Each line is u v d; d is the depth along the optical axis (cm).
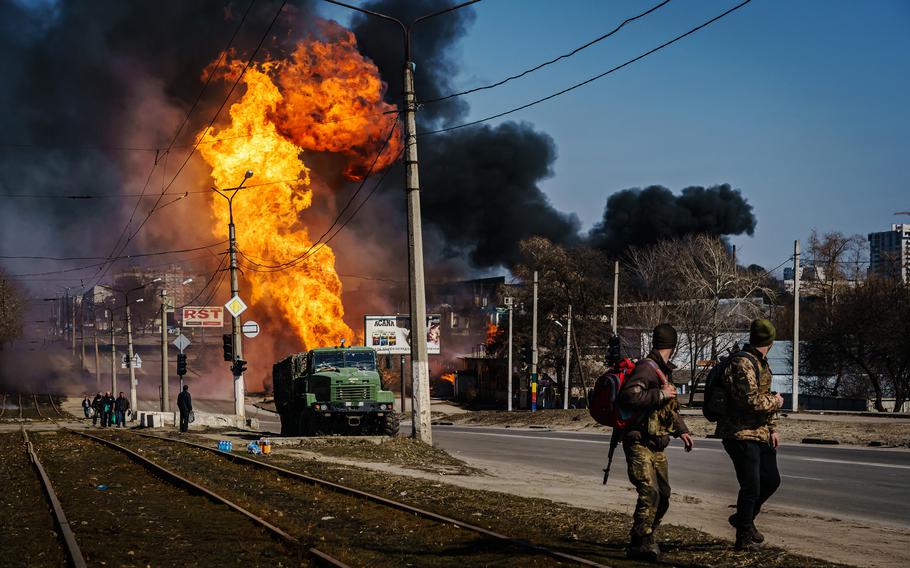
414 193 2541
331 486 1510
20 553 942
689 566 819
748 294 6481
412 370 2567
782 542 1002
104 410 5153
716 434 890
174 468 1928
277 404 3859
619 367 857
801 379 6862
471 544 965
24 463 2134
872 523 1188
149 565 883
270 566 880
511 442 3039
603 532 1032
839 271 8338
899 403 6153
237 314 3894
